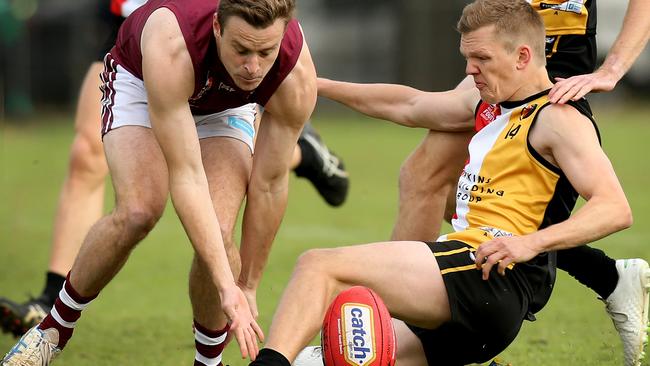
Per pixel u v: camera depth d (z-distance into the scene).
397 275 13.51
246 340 12.80
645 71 77.62
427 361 14.80
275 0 12.62
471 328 13.81
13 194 42.56
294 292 13.22
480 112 14.92
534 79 14.15
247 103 14.93
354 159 51.94
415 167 17.56
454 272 13.60
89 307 22.56
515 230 13.97
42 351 15.16
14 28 78.31
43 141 64.94
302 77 14.26
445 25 74.69
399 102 17.05
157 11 13.95
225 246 14.51
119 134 14.81
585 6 16.48
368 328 12.77
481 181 14.41
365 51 77.19
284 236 31.17
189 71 13.47
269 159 14.97
